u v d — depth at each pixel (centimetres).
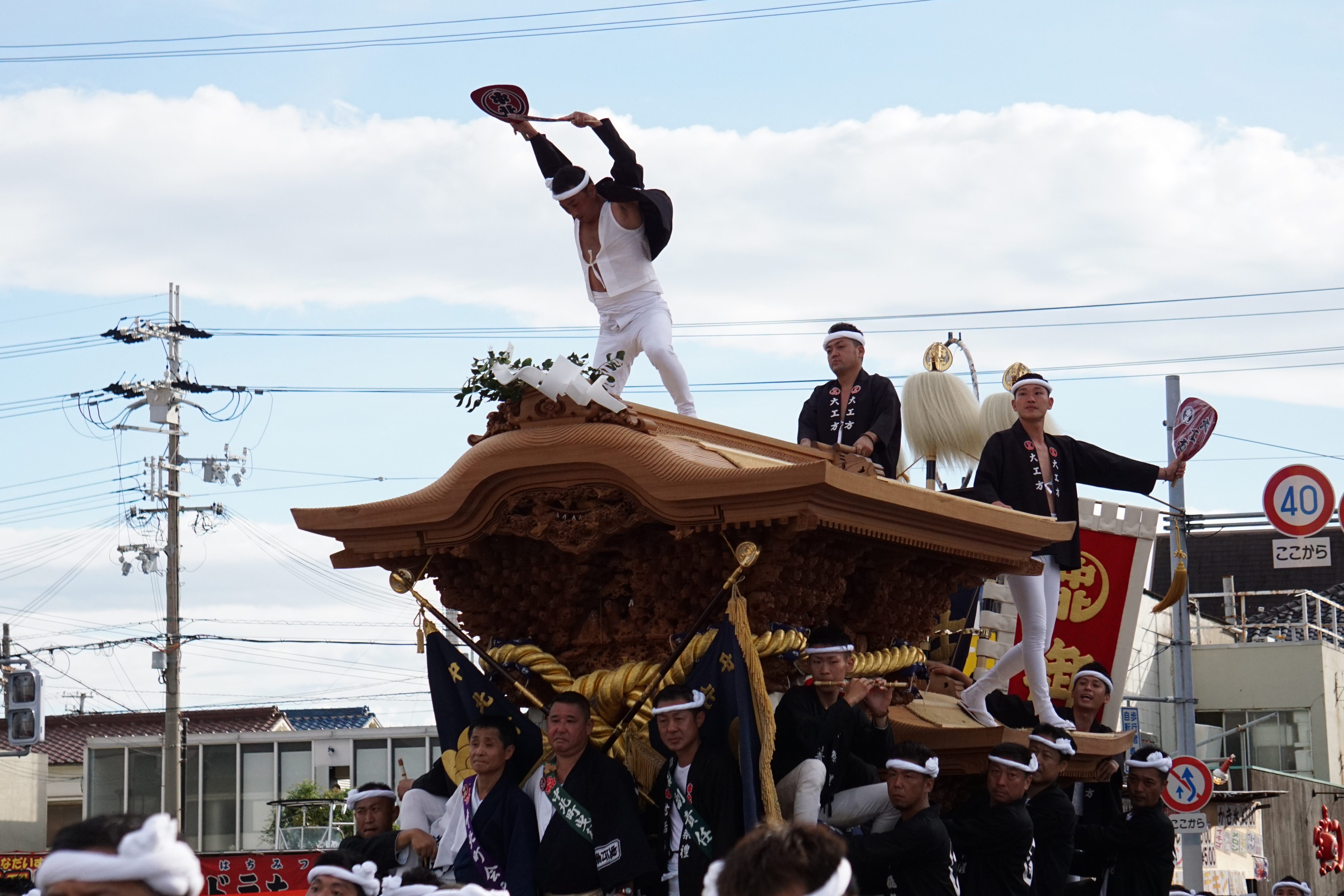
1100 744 1049
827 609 878
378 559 868
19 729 2581
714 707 758
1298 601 4603
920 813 779
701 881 730
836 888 334
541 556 837
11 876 685
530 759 804
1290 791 3541
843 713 789
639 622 823
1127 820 1028
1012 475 1063
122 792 3941
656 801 775
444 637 848
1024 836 855
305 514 861
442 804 856
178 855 368
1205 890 2452
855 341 1107
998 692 1158
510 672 850
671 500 759
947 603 959
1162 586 4928
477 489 808
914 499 815
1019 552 941
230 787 3853
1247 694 3872
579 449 780
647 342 953
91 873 358
